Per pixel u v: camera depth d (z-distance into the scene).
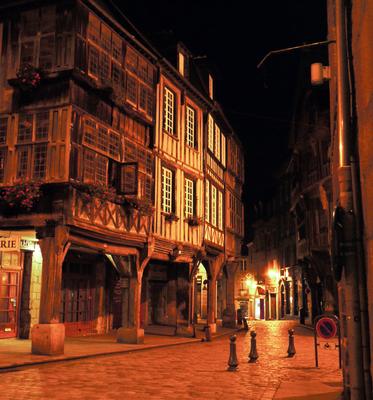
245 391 8.80
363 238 4.84
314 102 26.67
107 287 20.91
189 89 21.25
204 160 22.77
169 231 19.11
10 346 14.34
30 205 12.91
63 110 13.57
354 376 4.78
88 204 13.95
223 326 27.52
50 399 7.79
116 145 15.73
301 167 30.56
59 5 14.15
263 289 46.91
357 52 4.66
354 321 4.84
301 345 18.12
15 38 14.52
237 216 29.62
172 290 24.36
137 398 8.06
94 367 11.45
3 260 15.98
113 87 15.03
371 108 3.87
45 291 12.95
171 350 15.89
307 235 28.53
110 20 15.35
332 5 7.07
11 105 14.20
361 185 4.78
